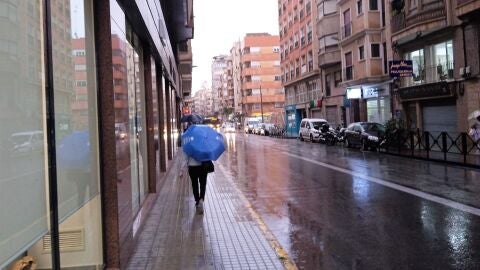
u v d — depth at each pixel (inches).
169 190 483.8
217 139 374.6
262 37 4237.2
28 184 120.6
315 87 1923.0
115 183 211.0
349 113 1494.8
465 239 273.3
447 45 912.3
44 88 135.3
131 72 327.0
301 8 2108.8
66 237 181.2
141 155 384.8
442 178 539.8
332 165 721.6
